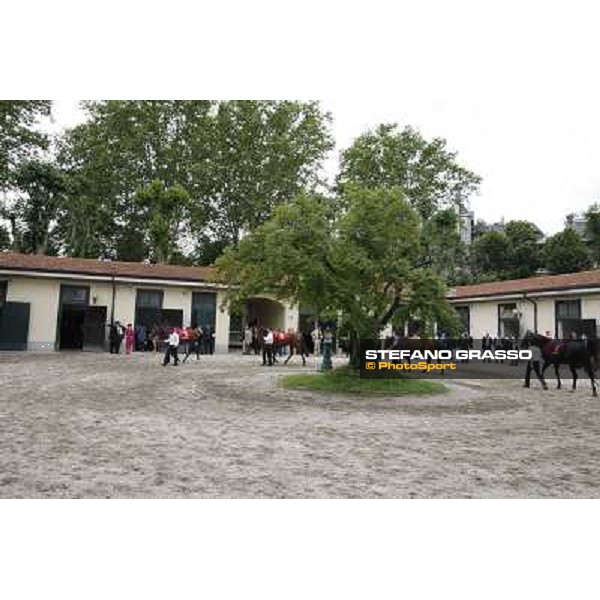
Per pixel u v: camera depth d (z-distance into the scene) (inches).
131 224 1856.5
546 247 2128.4
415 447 319.0
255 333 1267.2
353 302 583.8
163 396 514.9
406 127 1675.7
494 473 263.4
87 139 1738.4
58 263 1224.2
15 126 1267.2
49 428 349.7
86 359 964.6
